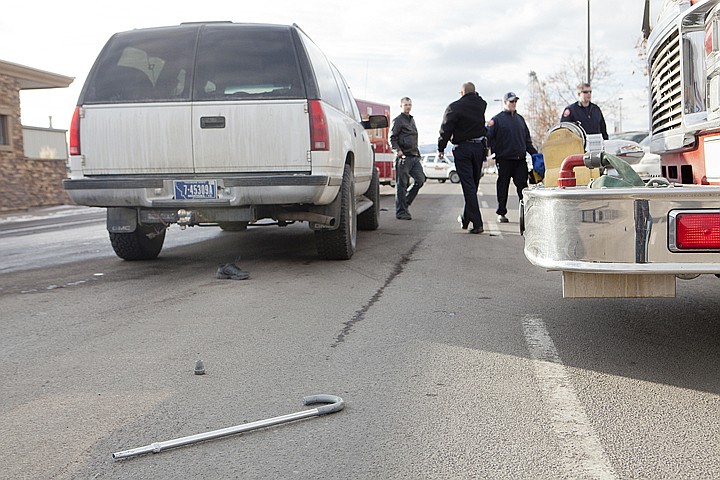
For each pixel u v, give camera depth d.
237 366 4.44
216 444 3.31
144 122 7.25
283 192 7.12
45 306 6.18
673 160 5.11
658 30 5.31
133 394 3.97
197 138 7.20
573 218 3.93
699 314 5.62
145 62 7.37
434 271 7.62
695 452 3.15
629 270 3.84
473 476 2.96
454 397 3.86
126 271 7.93
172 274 7.68
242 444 3.30
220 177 7.16
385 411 3.67
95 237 12.42
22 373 4.36
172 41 7.39
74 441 3.36
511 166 12.27
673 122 4.95
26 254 9.90
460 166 10.97
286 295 6.48
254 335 5.14
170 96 7.25
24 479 2.99
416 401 3.81
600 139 5.95
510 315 5.65
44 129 29.56
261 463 3.10
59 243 11.46
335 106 8.13
